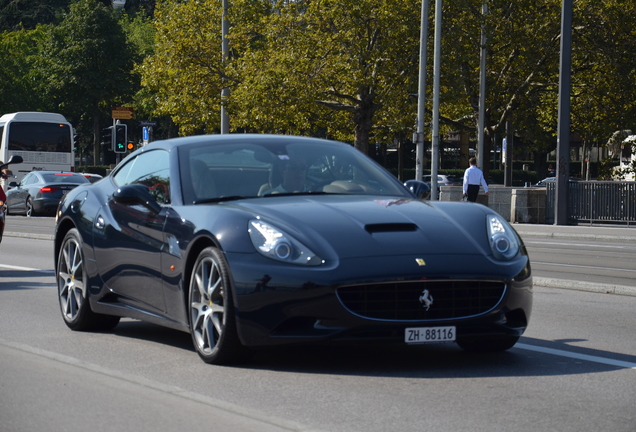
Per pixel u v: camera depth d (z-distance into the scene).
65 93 76.00
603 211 28.47
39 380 5.56
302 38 36.00
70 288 7.79
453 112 46.09
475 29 36.94
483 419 4.61
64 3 89.06
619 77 36.72
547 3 37.28
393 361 6.18
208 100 39.44
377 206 6.21
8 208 36.25
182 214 6.36
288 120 36.94
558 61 37.31
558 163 28.83
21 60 78.38
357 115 39.03
